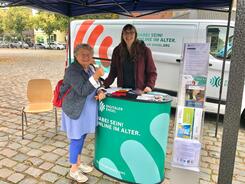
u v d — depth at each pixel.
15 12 42.84
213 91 5.26
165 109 2.84
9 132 4.62
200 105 2.63
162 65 5.69
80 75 2.79
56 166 3.50
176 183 2.79
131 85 3.52
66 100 2.90
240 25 1.88
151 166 2.96
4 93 7.70
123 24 6.11
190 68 2.61
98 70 2.74
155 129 2.84
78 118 2.89
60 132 4.70
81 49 2.77
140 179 3.01
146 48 3.46
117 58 3.53
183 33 5.44
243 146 4.43
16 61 18.80
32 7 4.79
